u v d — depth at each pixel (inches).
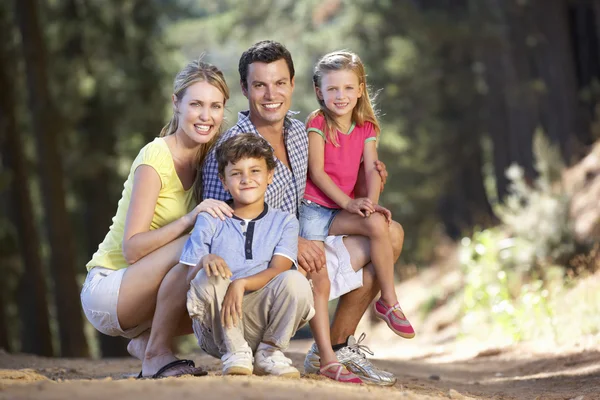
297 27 1510.8
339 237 264.4
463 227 1144.8
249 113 258.4
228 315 220.2
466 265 703.1
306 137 263.6
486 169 1349.7
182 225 236.4
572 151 951.6
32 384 199.3
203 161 253.4
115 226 254.1
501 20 1032.2
